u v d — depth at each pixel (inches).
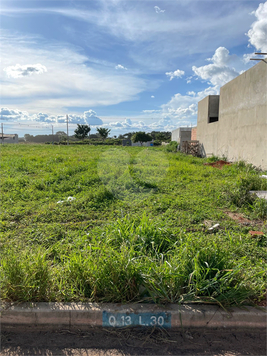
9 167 379.6
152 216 184.2
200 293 94.6
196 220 177.5
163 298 92.7
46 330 88.4
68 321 88.7
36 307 90.6
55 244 132.0
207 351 78.9
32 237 148.9
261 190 249.1
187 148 880.9
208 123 711.1
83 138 2124.8
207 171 391.5
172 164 464.4
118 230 126.9
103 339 84.0
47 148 909.8
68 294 95.0
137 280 96.0
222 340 83.4
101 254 105.4
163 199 223.3
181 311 88.5
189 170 387.5
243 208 208.4
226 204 215.3
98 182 286.5
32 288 93.9
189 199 226.2
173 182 300.0
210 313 88.4
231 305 92.0
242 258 115.6
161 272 94.7
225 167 422.6
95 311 88.9
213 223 171.9
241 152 501.0
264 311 89.9
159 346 80.9
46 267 99.2
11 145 1133.7
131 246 108.3
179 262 104.1
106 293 94.9
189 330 87.6
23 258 105.7
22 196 230.2
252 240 144.1
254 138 450.3
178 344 81.7
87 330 87.9
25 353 77.9
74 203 206.1
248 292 93.2
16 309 89.9
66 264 108.3
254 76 447.2
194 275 96.8
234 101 531.5
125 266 96.1
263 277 108.0
